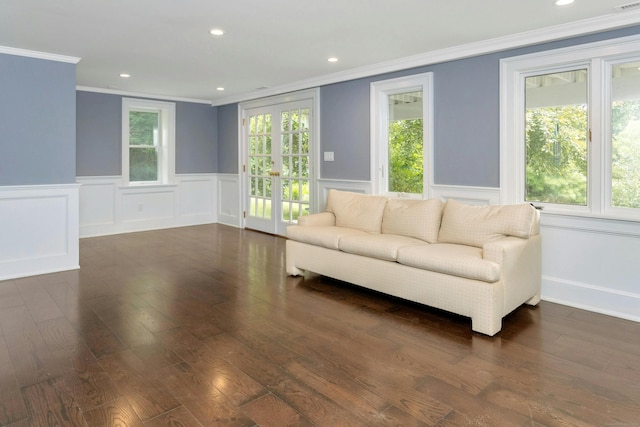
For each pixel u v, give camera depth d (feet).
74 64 13.76
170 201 22.68
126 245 17.99
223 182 23.99
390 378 7.09
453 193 13.11
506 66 11.70
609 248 10.11
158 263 14.94
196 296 11.37
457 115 12.87
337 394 6.60
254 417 5.98
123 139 20.59
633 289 9.79
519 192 11.82
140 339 8.59
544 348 8.23
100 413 6.05
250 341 8.54
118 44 12.21
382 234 12.22
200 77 16.94
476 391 6.68
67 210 13.87
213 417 5.97
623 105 10.06
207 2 9.11
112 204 20.59
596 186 10.39
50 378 7.02
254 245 18.19
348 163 16.48
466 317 9.94
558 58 10.73
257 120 21.54
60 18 10.09
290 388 6.77
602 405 6.30
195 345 8.33
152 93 20.92
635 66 9.84
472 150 12.59
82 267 14.28
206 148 23.85
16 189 12.84
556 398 6.48
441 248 10.16
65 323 9.39
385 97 15.20
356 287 12.34
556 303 10.91
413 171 14.53
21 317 9.72
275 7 9.37
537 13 9.59
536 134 11.59
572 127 10.96
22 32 11.13
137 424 5.79
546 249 11.15
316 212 18.10
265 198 21.36
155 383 6.89
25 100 12.91
